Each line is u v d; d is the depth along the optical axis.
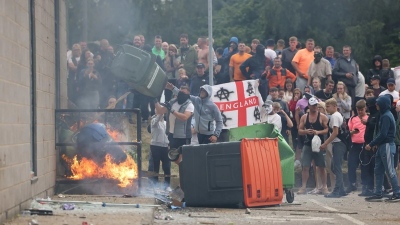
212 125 31.00
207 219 22.86
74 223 18.95
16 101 20.70
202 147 26.66
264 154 27.20
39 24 24.89
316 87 40.53
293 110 39.81
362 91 42.31
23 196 21.59
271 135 29.39
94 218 20.31
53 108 27.56
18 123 20.92
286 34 69.75
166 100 41.75
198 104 31.08
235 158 26.52
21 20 21.69
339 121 33.84
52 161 27.11
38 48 24.59
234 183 26.50
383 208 28.48
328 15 70.06
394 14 70.38
